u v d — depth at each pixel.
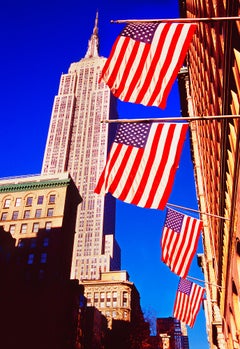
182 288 20.41
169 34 9.01
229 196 13.15
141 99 8.73
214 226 21.39
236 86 9.10
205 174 26.73
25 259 60.78
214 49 11.49
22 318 54.19
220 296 23.33
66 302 59.50
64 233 65.38
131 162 10.38
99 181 10.51
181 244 15.26
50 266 58.91
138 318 95.38
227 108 10.35
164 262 15.30
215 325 27.28
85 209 155.12
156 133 10.46
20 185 71.00
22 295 56.47
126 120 9.01
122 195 10.11
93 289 99.69
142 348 88.19
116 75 9.20
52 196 69.00
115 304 95.62
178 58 8.73
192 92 30.80
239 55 8.20
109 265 141.00
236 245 13.48
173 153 10.15
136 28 9.55
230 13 8.21
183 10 25.12
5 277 58.50
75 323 59.25
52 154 167.38
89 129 174.12
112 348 85.25
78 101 186.25
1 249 60.09
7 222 67.06
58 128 175.62
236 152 10.20
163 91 8.62
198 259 48.25
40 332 52.47
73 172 162.12
